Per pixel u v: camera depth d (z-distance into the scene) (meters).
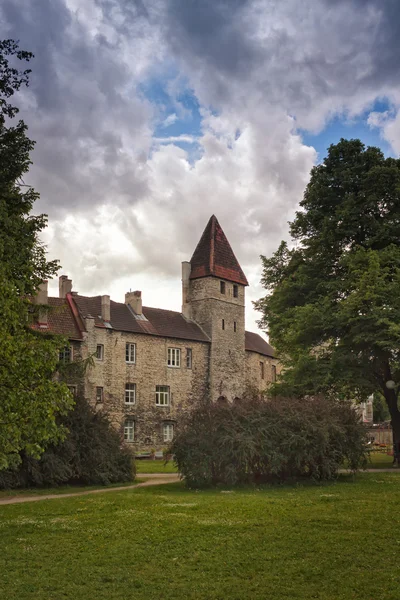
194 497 18.53
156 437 52.03
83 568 9.98
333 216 34.81
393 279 31.08
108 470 24.05
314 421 22.30
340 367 31.81
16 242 19.94
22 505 17.50
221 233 63.28
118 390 49.66
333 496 18.19
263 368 68.44
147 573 9.70
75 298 50.03
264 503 16.75
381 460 37.28
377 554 10.55
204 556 10.65
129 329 51.22
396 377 34.06
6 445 14.30
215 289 60.00
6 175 23.16
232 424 21.70
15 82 22.70
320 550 10.89
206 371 57.78
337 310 32.50
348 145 36.16
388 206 34.06
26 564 10.27
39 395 14.52
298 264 38.25
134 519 14.29
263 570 9.77
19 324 15.27
